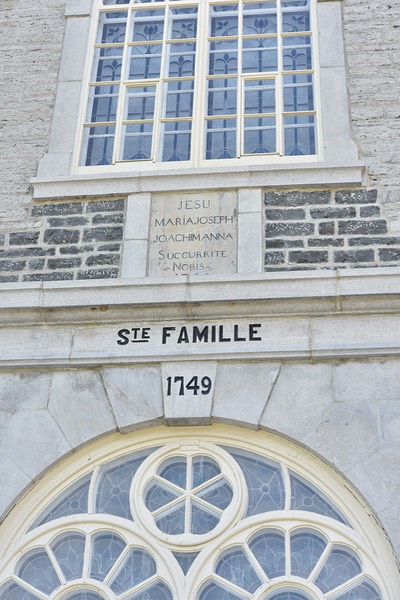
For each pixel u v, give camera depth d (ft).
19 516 27.68
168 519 27.43
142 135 34.40
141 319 29.76
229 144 33.81
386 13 35.27
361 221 31.01
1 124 34.19
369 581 25.91
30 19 36.63
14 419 28.66
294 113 34.04
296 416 27.91
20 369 29.50
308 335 28.96
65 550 27.30
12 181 33.01
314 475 27.53
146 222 31.55
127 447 28.53
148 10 36.88
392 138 32.55
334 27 35.17
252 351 28.81
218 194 31.94
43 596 26.50
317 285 29.30
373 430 27.45
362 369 28.48
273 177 31.86
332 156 32.27
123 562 26.86
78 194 32.30
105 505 27.86
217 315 29.53
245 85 34.94
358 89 33.68
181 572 26.37
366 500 26.43
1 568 27.02
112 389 28.89
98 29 36.65
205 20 36.35
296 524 26.86
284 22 36.19
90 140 34.35
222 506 27.45
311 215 31.24
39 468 27.89
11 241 31.83
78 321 29.89
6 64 35.55
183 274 30.53
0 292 30.14
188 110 34.81
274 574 26.27
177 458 28.40
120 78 35.47
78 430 28.37
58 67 35.42
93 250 31.37
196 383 28.68
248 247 30.71
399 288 28.96
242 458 28.17
